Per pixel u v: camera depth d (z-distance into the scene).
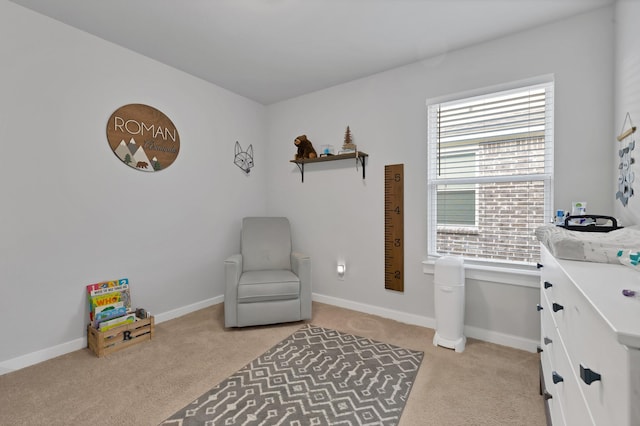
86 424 1.48
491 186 2.41
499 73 2.31
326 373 1.92
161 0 1.89
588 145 2.00
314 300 3.43
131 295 2.57
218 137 3.28
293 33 2.26
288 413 1.56
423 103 2.66
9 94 1.94
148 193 2.68
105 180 2.40
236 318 2.58
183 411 1.57
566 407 0.96
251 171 3.68
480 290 2.40
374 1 1.89
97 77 2.33
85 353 2.19
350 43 2.39
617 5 1.84
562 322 1.01
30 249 2.04
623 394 0.50
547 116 2.18
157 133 2.72
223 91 3.32
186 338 2.43
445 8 1.96
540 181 2.21
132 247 2.58
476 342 2.36
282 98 3.61
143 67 2.61
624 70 1.70
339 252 3.24
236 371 1.95
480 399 1.67
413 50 2.50
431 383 1.82
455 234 2.58
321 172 3.36
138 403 1.64
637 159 1.51
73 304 2.23
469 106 2.50
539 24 2.13
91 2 1.92
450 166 2.60
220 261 3.33
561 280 1.01
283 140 3.68
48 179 2.11
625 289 0.72
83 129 2.27
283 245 3.24
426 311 2.70
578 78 2.03
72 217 2.23
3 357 1.93
